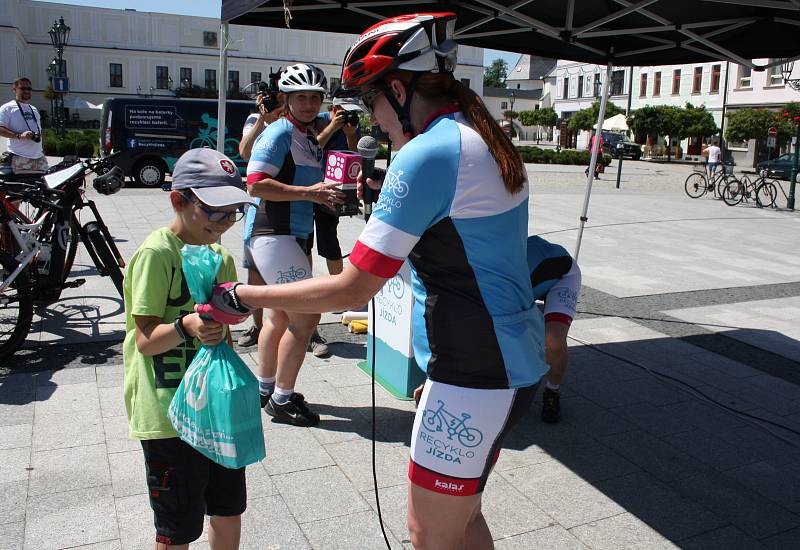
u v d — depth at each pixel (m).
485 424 1.88
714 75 41.50
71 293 6.25
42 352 4.82
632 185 22.62
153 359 2.09
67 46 56.72
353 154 3.81
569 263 3.91
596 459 3.63
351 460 3.49
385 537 2.56
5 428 3.66
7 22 52.44
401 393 4.31
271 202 3.90
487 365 1.85
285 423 3.89
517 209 1.89
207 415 1.95
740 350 5.59
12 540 2.72
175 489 2.08
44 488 3.10
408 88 1.92
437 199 1.78
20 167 8.31
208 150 2.15
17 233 4.67
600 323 6.26
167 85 59.41
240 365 2.02
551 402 4.04
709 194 19.58
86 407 3.95
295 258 3.91
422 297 1.94
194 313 1.98
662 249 10.37
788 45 5.45
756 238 11.80
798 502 3.26
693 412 4.28
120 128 16.05
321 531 2.89
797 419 4.23
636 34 5.59
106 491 3.10
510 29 5.79
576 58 6.18
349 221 11.24
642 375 4.91
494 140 1.85
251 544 2.78
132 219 10.89
